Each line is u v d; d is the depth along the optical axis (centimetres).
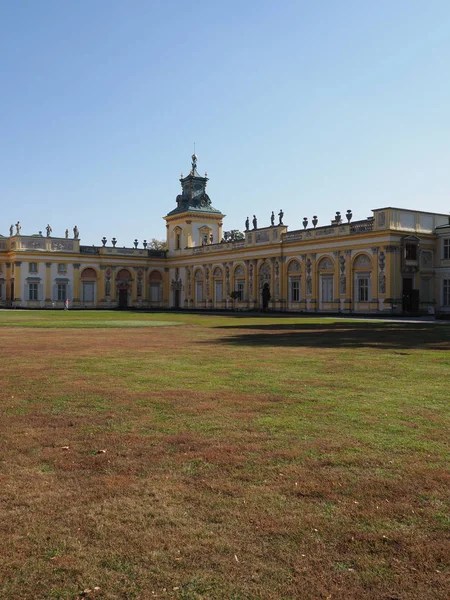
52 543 544
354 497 643
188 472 727
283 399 1150
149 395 1198
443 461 760
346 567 498
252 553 521
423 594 457
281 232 7431
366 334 2919
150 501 637
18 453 811
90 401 1142
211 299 8888
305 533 557
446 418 982
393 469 730
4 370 1573
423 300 6100
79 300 9394
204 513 604
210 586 471
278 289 7469
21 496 654
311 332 3111
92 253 9519
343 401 1127
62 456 796
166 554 521
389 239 5862
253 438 871
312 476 709
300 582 475
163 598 455
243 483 687
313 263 6894
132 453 806
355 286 6359
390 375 1445
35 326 3791
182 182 9956
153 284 10088
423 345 2258
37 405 1108
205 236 9775
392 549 527
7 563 509
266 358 1838
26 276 8938
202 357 1878
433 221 6247
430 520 584
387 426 930
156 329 3484
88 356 1920
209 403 1116
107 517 597
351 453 795
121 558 516
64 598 457
